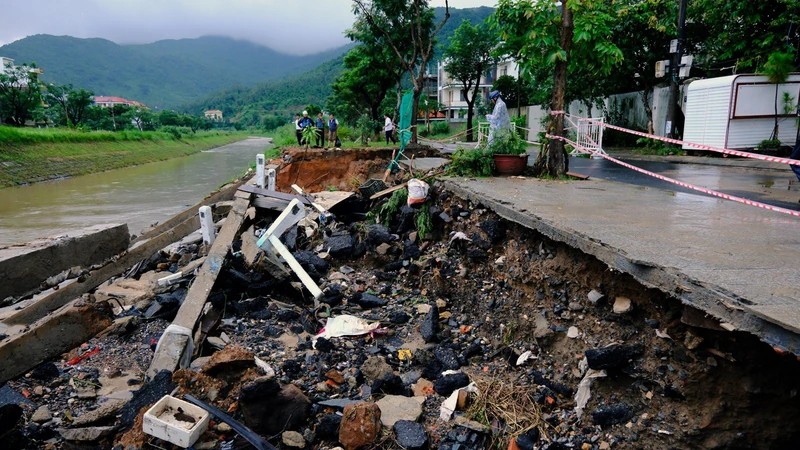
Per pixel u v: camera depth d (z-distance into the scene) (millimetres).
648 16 20406
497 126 9570
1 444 3342
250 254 6605
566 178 8828
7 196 22969
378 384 4137
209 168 38281
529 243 5066
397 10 18219
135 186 26438
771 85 15539
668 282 2994
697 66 21328
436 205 7910
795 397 2854
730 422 2965
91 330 4160
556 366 4059
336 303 6078
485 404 3855
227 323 5395
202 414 3422
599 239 3818
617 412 3346
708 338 2971
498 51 10602
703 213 5312
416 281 6664
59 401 4023
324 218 8781
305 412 3688
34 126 58438
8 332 4332
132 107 87000
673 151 18125
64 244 4633
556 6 8656
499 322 5020
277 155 17016
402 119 15188
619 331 3584
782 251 3555
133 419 3586
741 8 16531
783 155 15625
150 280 7027
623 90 25250
